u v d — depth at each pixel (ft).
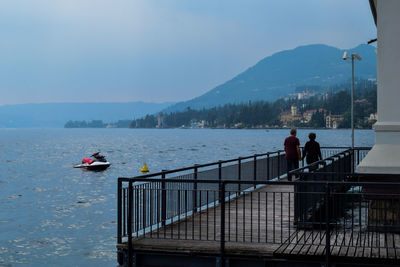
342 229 34.37
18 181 152.97
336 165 51.34
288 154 62.18
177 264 29.45
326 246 27.12
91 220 82.89
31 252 62.13
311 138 61.16
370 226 31.81
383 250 28.09
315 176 38.73
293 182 27.94
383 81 36.24
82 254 60.95
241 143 513.45
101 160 205.05
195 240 30.91
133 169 198.08
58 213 90.58
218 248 28.76
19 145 490.08
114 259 58.80
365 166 34.81
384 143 35.91
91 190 127.24
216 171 46.93
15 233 72.95
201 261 29.07
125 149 387.34
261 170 62.34
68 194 119.44
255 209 42.11
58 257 59.72
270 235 32.09
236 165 53.01
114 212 91.20
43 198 112.37
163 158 271.90
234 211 41.24
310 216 36.88
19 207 98.48
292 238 31.24
